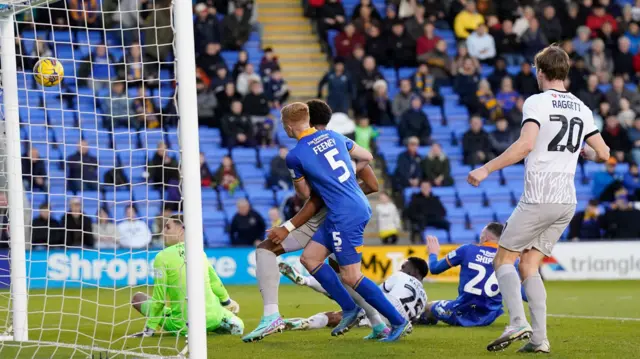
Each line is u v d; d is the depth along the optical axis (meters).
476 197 54.06
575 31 61.50
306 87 60.41
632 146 55.88
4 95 21.86
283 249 20.30
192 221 16.09
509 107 57.16
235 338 21.41
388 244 48.09
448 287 43.09
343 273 19.48
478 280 23.73
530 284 18.02
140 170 48.41
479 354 18.06
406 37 58.78
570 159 17.72
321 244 19.45
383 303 19.86
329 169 18.95
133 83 51.09
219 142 53.81
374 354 18.14
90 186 47.16
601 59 60.75
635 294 38.34
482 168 17.17
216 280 22.86
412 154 51.69
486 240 24.06
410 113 54.59
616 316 28.44
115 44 52.59
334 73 54.44
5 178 22.55
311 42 62.31
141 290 39.72
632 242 49.34
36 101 50.16
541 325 17.98
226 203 49.81
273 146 53.31
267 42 61.59
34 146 48.06
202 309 16.11
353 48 57.31
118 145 49.34
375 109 55.12
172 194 46.94
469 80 57.78
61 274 41.72
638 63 61.47
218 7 59.69
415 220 49.06
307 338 21.19
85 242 43.84
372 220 51.88
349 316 20.91
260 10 62.94
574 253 48.78
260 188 51.72
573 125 17.64
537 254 18.19
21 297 21.58
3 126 22.69
